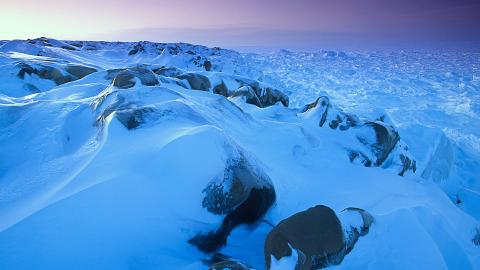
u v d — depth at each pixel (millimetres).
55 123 4699
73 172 3547
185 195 3121
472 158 11133
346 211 3211
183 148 3379
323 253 2559
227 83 10781
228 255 3062
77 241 2656
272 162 4836
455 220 4590
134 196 3035
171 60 26344
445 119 19812
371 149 6156
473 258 3877
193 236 2988
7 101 5906
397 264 2986
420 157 7324
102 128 4316
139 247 2750
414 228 3527
